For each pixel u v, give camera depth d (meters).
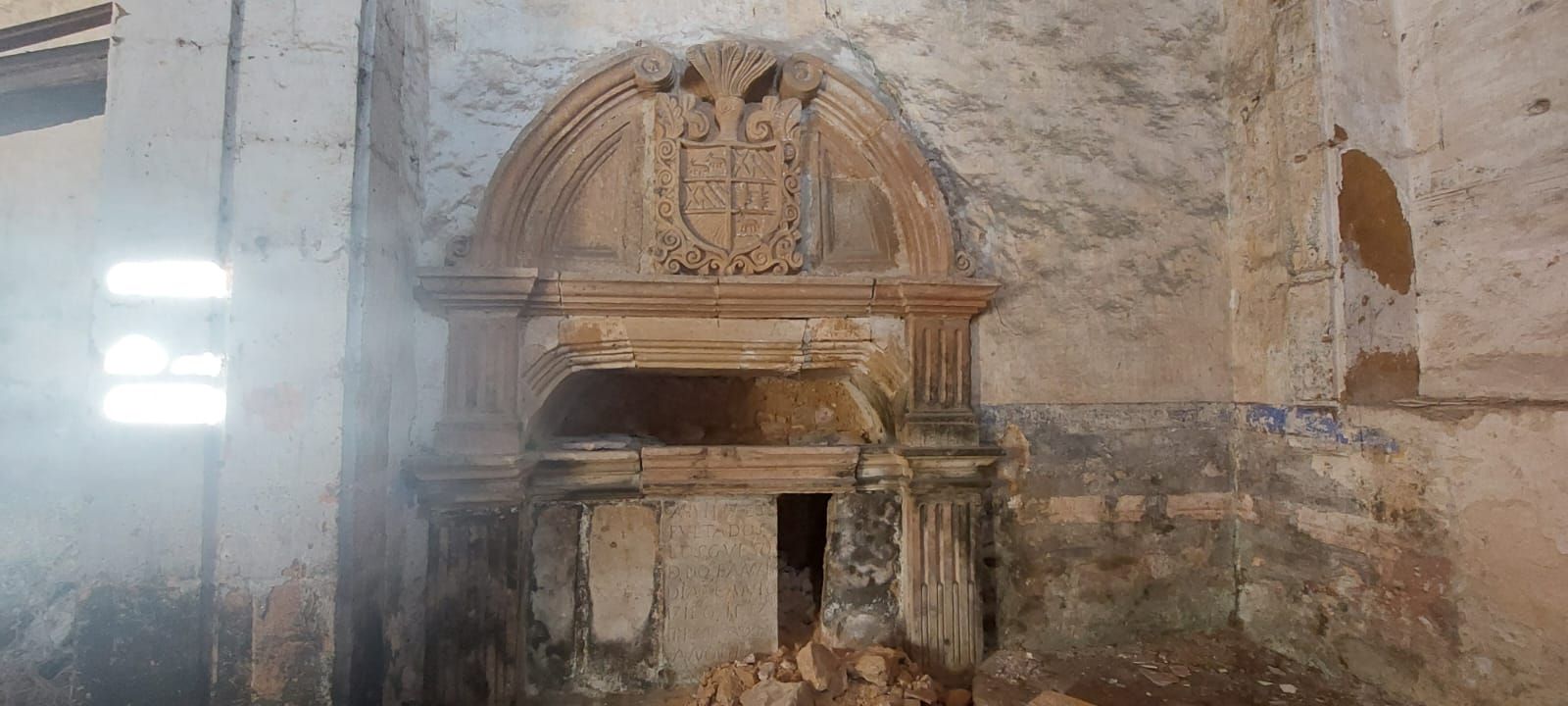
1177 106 3.62
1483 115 2.93
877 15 3.40
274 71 2.45
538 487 3.04
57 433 3.27
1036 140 3.46
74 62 2.78
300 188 2.44
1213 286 3.61
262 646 2.35
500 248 2.98
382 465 2.71
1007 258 3.39
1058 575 3.40
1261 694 2.96
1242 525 3.55
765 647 3.20
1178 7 3.66
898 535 3.33
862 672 3.01
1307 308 3.23
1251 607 3.48
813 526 3.87
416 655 2.87
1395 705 2.81
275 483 2.37
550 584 3.07
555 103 3.04
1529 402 2.49
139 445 2.30
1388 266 3.16
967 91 3.44
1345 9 3.21
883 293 3.18
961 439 3.23
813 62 3.22
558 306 3.02
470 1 3.11
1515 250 2.80
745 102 3.28
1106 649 3.37
